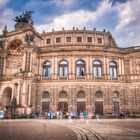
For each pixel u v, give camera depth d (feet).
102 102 199.00
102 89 200.75
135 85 206.80
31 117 175.83
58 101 199.52
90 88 199.52
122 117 179.63
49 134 60.95
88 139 51.31
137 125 98.37
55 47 220.23
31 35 210.59
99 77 206.28
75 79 200.85
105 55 212.23
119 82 206.39
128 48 218.18
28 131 68.69
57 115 174.19
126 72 213.87
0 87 195.83
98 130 73.92
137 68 210.59
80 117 173.58
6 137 53.72
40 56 216.54
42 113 199.82
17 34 217.56
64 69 210.38
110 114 192.85
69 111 193.57
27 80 191.21
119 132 66.80
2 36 221.46
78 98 199.11
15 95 187.93
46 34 262.26
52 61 211.61
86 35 258.37
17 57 217.56
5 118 159.12
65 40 256.93
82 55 210.18
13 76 193.77
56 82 203.10
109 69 211.61
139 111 199.82
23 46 204.44
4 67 212.23
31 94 192.75
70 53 210.38
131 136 56.39
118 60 216.33
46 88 204.44
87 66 206.69
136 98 203.72
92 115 185.78
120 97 203.41
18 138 51.96
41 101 203.62
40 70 212.84
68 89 199.72
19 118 167.22
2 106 192.13
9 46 220.23
